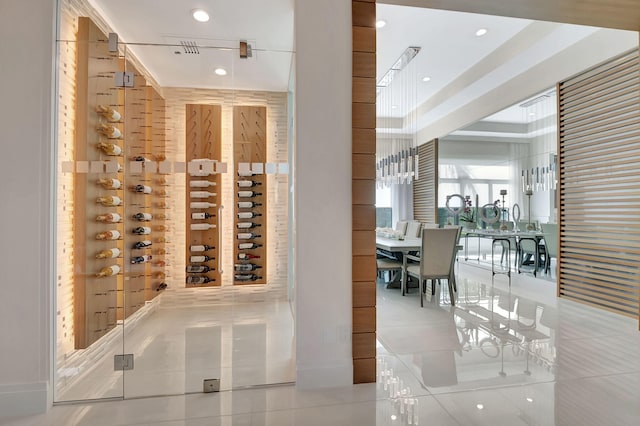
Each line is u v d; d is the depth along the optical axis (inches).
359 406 81.8
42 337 81.2
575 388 89.4
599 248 162.2
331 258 92.6
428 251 167.8
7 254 80.3
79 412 79.8
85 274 92.4
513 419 75.9
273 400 84.9
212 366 96.3
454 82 248.7
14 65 81.1
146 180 96.3
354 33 94.6
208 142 98.1
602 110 161.0
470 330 135.3
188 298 97.5
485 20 171.8
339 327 92.7
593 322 144.0
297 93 91.7
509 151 292.8
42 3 82.6
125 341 93.7
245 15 106.7
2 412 78.8
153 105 95.7
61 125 88.2
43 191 82.0
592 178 165.6
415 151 205.8
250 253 99.0
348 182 93.7
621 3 114.6
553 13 121.3
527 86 203.6
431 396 86.2
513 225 286.5
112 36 92.5
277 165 100.0
